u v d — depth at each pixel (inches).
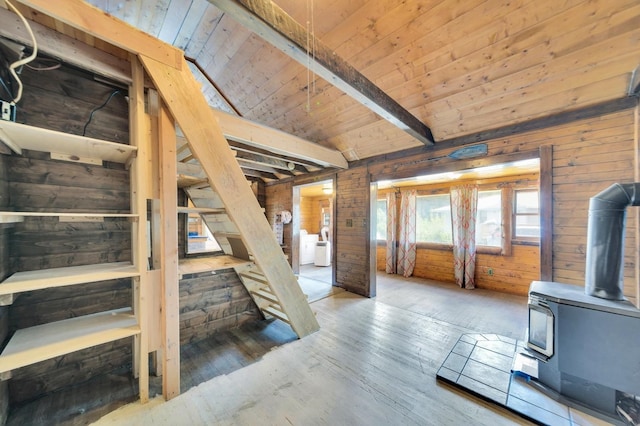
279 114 157.4
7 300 55.5
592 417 62.4
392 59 99.8
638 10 66.3
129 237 89.1
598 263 68.9
